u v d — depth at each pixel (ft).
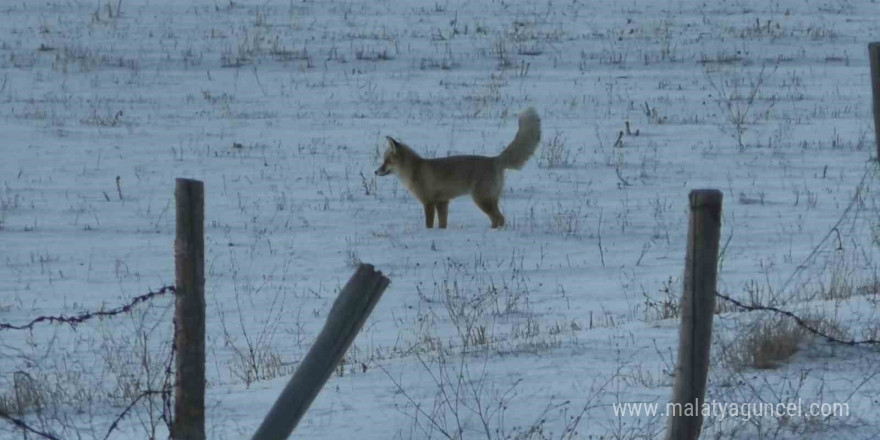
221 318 155.43
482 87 358.02
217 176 261.03
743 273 173.88
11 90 344.69
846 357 102.27
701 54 398.62
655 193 244.83
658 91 353.51
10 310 160.86
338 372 109.09
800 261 181.98
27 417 99.91
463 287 173.58
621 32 426.92
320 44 408.05
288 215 226.99
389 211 232.12
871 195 234.58
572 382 100.32
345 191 247.91
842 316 119.03
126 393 105.29
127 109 329.52
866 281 155.43
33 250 200.23
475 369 106.83
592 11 460.14
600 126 312.71
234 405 99.25
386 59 392.06
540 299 165.17
